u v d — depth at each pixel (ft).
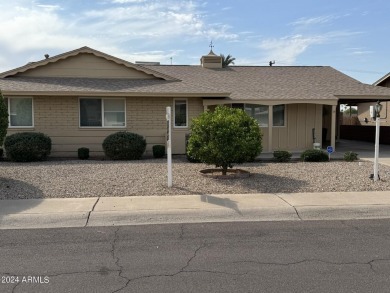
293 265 15.81
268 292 13.34
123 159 49.06
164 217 23.32
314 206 25.03
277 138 61.87
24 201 26.22
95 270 15.42
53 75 57.62
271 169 39.14
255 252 17.42
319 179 33.47
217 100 55.52
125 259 16.62
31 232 20.68
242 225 21.91
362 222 22.59
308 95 59.36
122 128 55.16
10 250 17.80
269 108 57.21
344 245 18.34
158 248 18.03
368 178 33.83
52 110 53.57
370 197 27.40
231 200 26.48
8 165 42.50
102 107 54.60
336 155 55.62
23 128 53.16
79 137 54.29
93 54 57.93
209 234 20.21
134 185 30.94
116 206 24.91
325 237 19.61
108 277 14.71
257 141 34.09
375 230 20.86
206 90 54.80
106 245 18.51
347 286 13.79
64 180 32.78
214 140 32.81
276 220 23.08
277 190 29.48
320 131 63.10
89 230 21.04
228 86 62.95
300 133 62.69
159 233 20.42
